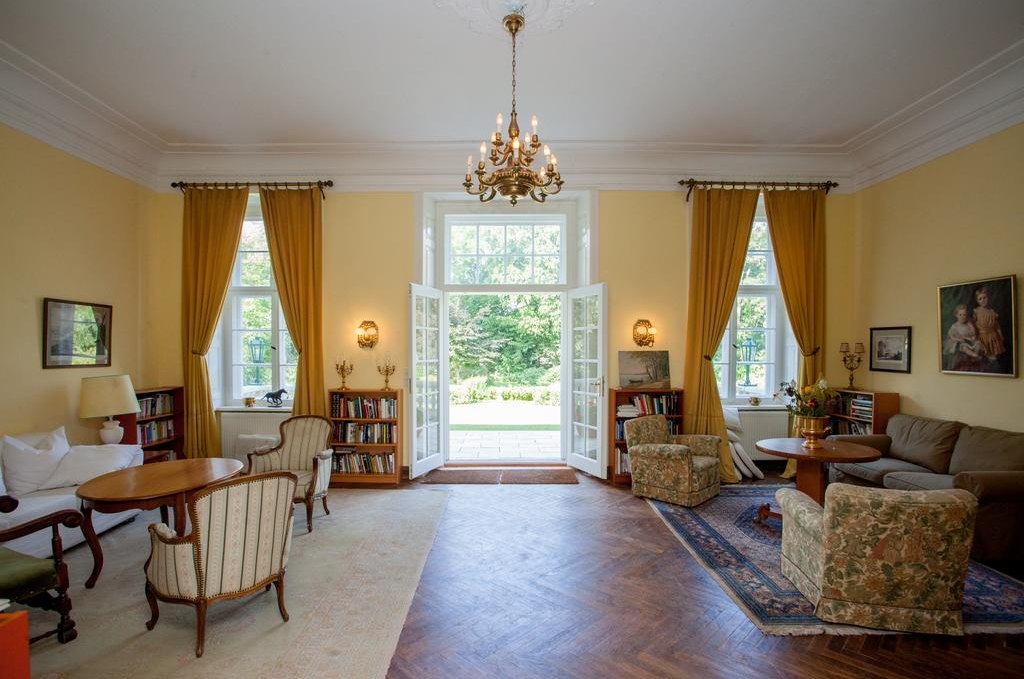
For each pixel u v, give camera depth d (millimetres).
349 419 5355
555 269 6352
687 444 5082
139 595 2979
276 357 5973
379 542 3773
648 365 5605
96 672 2273
